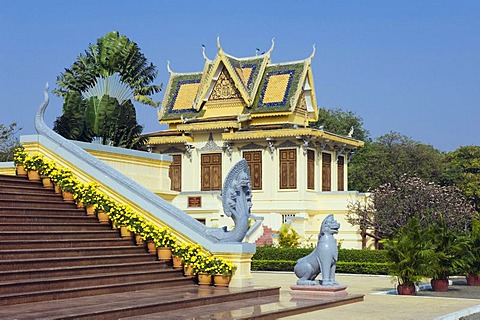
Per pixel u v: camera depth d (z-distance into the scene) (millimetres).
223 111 46938
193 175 45469
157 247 18219
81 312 12320
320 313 15625
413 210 39500
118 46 41594
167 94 50469
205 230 18594
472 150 64375
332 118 77812
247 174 18484
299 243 36438
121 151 24969
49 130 21078
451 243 22828
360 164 66750
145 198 19109
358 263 28406
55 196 19500
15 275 13781
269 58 47219
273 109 44719
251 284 18125
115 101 38156
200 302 15109
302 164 42125
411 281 20391
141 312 13438
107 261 16547
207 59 48125
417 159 65000
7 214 16781
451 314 15727
